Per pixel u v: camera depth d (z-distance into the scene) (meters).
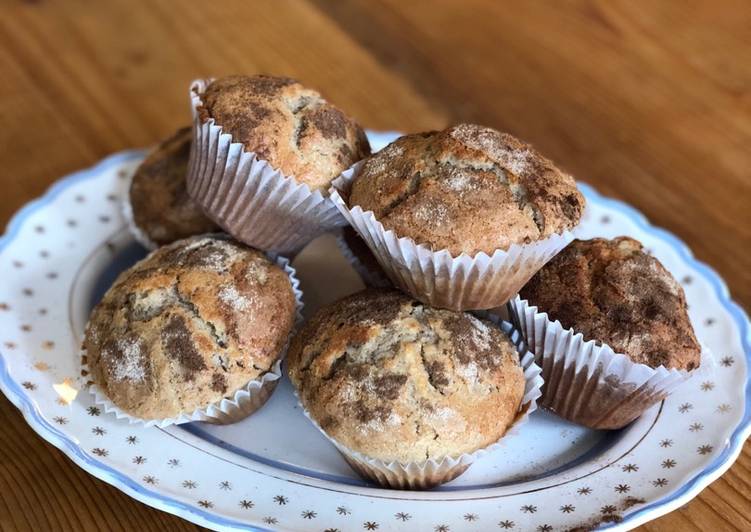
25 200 0.35
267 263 0.27
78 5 0.46
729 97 0.44
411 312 0.24
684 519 0.23
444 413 0.22
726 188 0.39
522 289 0.26
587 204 0.33
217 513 0.21
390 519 0.22
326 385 0.23
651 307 0.24
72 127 0.39
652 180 0.39
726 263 0.34
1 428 0.25
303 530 0.21
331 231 0.30
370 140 0.33
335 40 0.45
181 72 0.42
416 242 0.23
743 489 0.24
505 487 0.23
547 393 0.26
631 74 0.45
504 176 0.24
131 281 0.25
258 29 0.46
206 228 0.31
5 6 0.46
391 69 0.44
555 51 0.46
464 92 0.43
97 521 0.22
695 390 0.26
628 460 0.24
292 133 0.26
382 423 0.22
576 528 0.22
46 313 0.28
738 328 0.28
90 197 0.33
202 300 0.24
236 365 0.24
